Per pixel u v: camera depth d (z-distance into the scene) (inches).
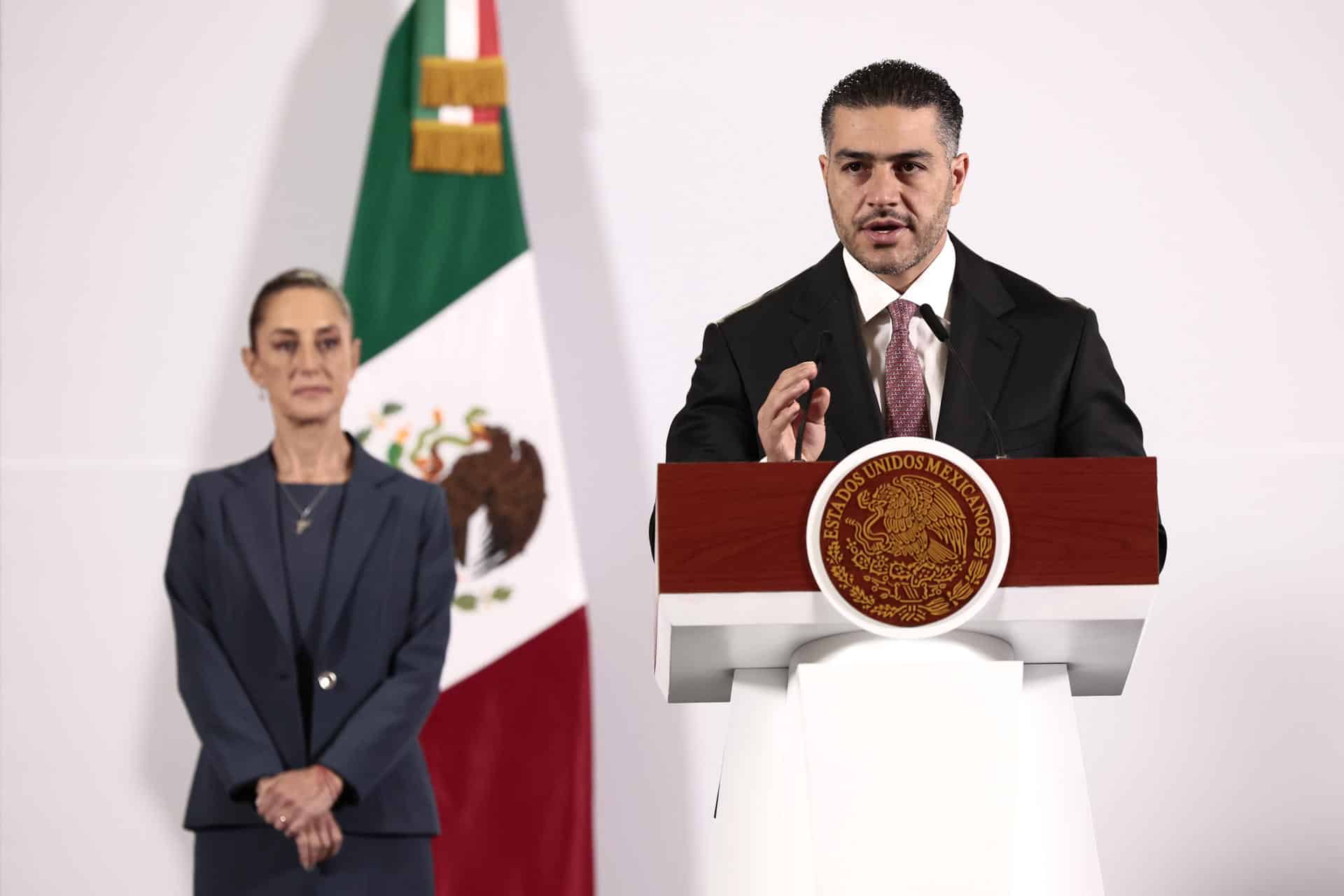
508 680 553.0
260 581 499.8
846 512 291.1
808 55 617.6
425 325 569.3
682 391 596.4
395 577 510.9
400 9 609.3
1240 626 577.0
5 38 590.9
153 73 595.8
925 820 283.9
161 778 550.0
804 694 289.9
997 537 288.5
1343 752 570.9
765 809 303.7
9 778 544.4
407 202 581.6
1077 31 616.1
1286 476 586.9
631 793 569.9
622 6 617.0
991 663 289.4
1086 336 426.9
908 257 437.4
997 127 608.1
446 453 560.1
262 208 592.1
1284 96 609.9
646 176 607.8
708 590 292.4
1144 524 292.7
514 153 598.2
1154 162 606.2
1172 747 569.6
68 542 560.4
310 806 473.7
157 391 574.6
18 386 568.4
